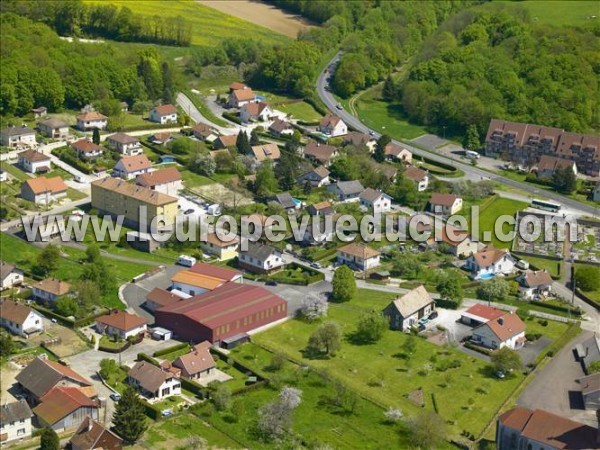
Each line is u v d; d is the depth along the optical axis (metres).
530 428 178.00
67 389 187.12
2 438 174.88
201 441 177.25
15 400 189.38
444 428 182.25
